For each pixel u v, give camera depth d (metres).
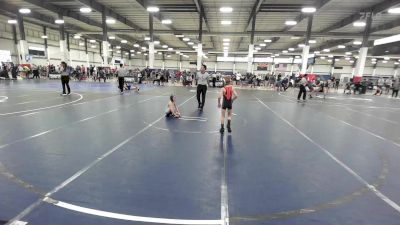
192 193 3.10
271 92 20.70
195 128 6.43
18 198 2.85
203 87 9.48
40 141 4.91
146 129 6.13
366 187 3.40
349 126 7.48
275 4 16.53
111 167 3.79
